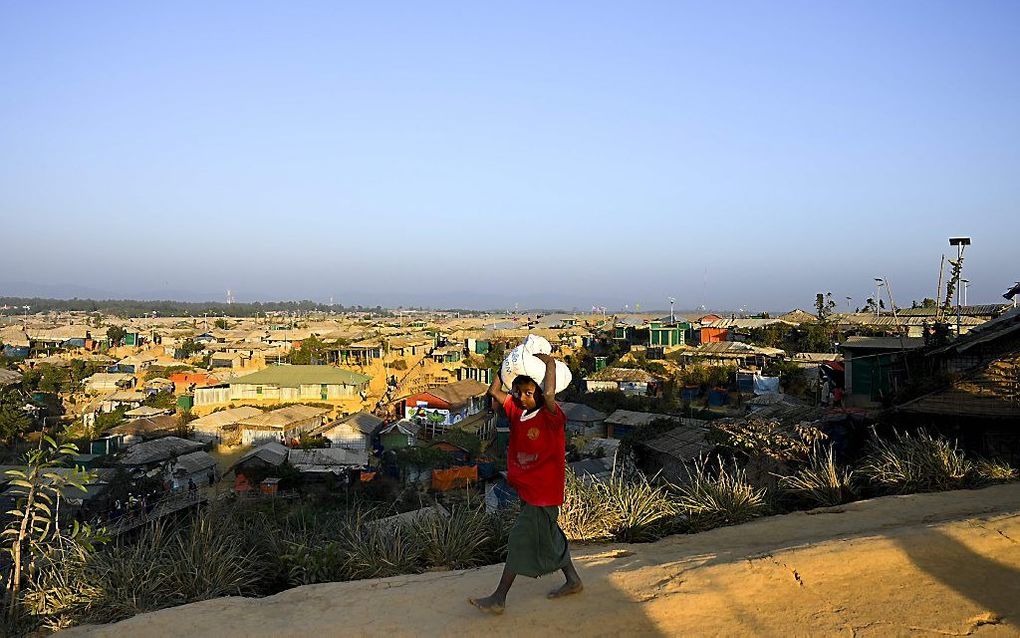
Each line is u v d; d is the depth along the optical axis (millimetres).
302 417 43844
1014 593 4871
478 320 149375
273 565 6520
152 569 5953
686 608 4734
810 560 5410
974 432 13383
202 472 31484
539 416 4754
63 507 22844
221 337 97562
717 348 56781
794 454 12820
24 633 5344
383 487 29266
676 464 18656
